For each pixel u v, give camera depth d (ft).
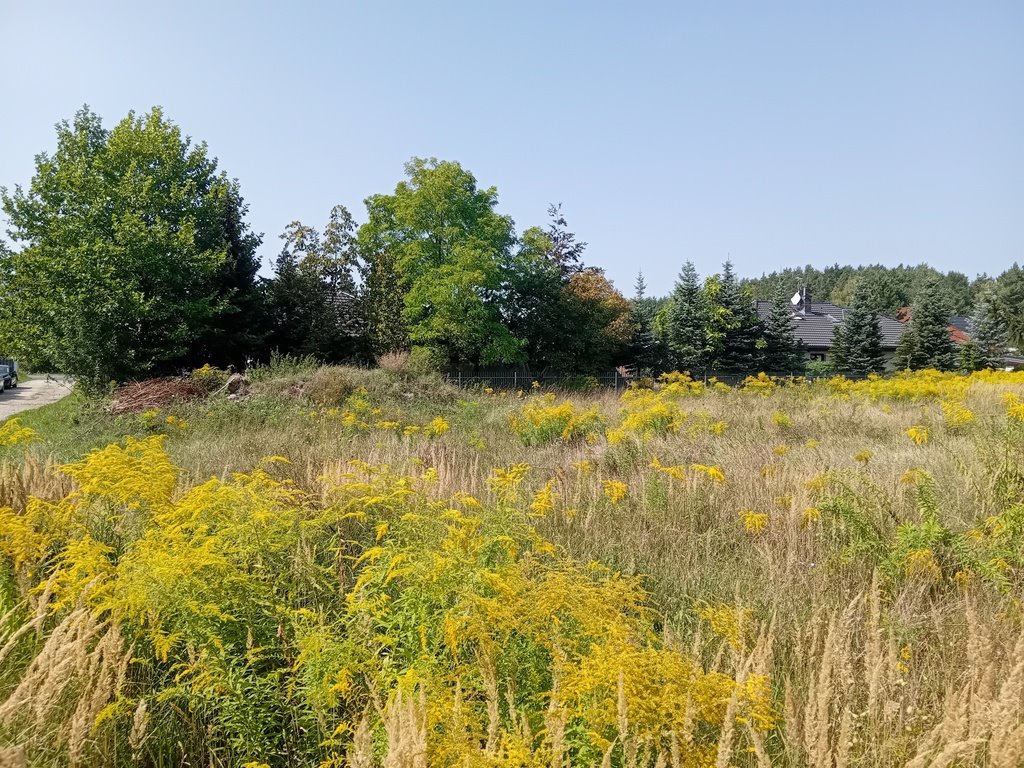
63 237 77.61
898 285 295.48
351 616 9.91
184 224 84.53
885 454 26.86
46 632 9.88
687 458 28.40
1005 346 159.43
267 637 9.99
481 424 45.37
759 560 15.60
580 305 103.71
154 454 16.81
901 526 15.38
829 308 195.83
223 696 8.64
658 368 113.80
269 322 99.55
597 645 8.48
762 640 9.41
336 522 15.30
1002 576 13.23
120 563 10.51
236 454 29.27
